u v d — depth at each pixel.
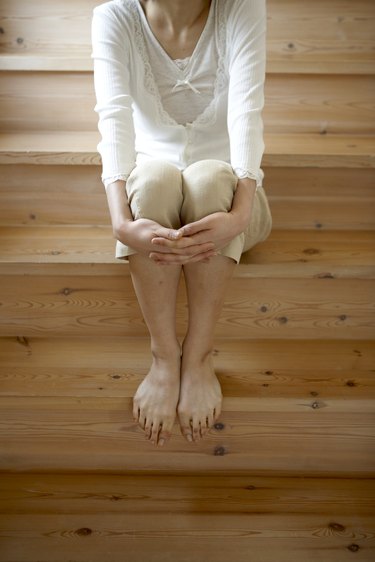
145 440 1.42
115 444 1.43
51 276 1.43
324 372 1.41
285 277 1.43
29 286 1.45
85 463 1.47
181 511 1.38
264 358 1.44
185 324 1.49
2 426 1.42
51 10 1.65
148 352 1.45
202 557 1.30
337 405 1.35
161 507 1.39
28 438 1.43
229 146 1.38
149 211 1.10
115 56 1.25
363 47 1.68
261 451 1.44
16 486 1.43
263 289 1.45
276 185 1.57
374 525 1.36
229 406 1.35
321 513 1.38
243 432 1.41
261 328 1.50
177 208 1.13
